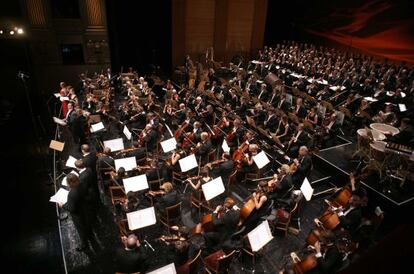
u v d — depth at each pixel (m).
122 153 9.72
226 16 22.58
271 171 10.76
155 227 7.95
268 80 16.88
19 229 7.73
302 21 25.98
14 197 8.88
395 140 9.81
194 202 8.41
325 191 9.62
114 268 6.75
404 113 13.03
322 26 24.55
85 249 7.21
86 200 7.08
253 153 9.20
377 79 17.41
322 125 11.98
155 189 8.37
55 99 16.56
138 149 9.45
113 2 19.75
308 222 8.52
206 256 6.66
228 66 22.88
